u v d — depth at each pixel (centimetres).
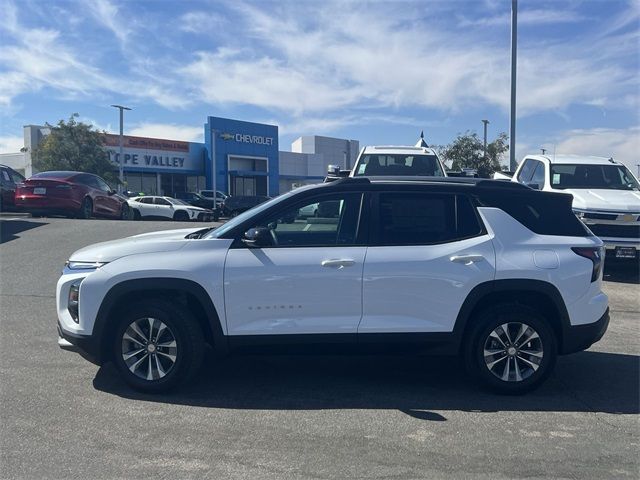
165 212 3055
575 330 535
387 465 407
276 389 554
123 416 484
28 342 681
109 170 4119
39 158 3981
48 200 1712
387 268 521
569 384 576
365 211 540
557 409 512
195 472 394
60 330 539
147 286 518
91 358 536
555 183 1232
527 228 544
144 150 4969
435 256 527
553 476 396
